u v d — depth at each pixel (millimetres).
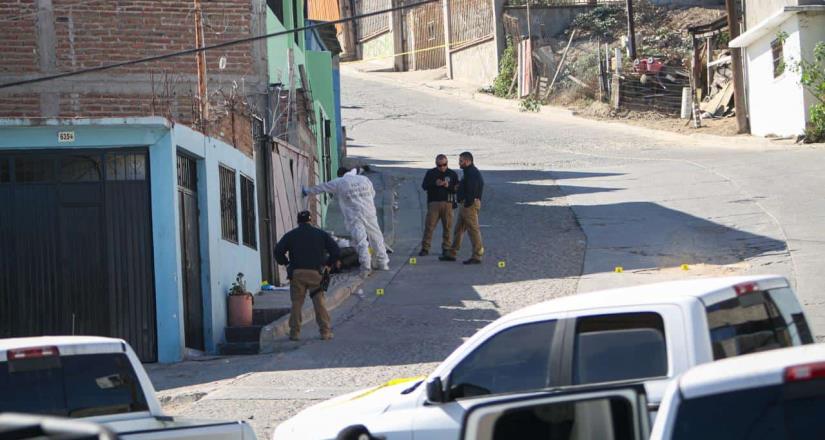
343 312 35219
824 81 68500
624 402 9695
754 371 8055
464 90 118875
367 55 154750
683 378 8312
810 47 69500
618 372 12953
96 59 41312
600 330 13258
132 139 29984
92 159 30172
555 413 9844
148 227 30219
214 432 13109
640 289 13797
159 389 26328
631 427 9641
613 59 98000
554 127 91500
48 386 14500
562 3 115188
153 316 30141
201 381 27062
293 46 52344
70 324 29922
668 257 40156
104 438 7520
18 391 14312
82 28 41219
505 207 53750
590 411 9789
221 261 34250
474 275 40062
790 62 70688
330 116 65500
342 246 42344
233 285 35062
